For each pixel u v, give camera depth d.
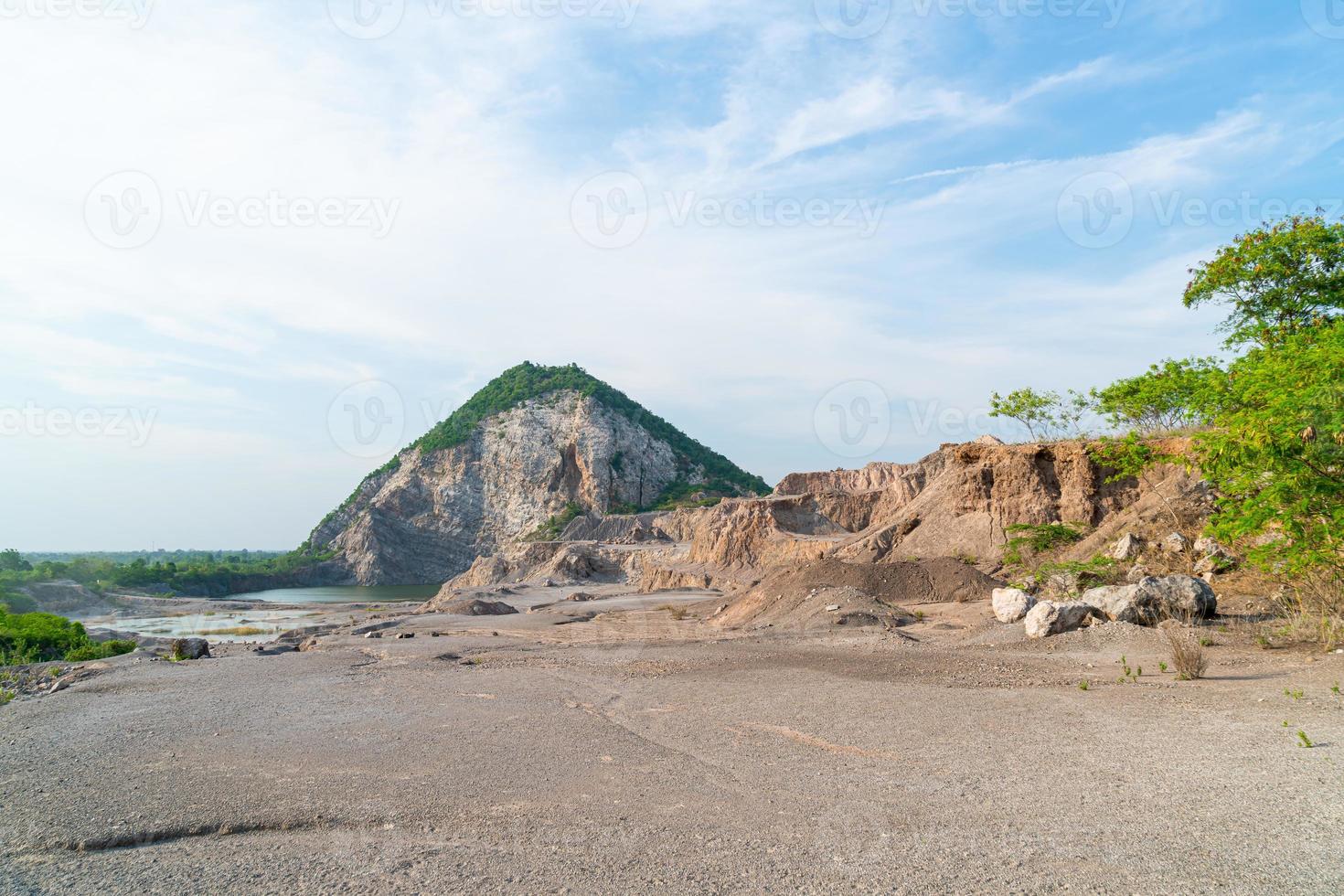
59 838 5.50
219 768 7.34
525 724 9.02
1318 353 11.62
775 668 12.98
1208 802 5.36
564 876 4.57
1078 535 23.91
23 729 9.84
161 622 59.81
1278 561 12.34
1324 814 5.02
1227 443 11.43
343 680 13.46
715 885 4.37
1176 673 10.38
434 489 163.12
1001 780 6.12
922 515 37.41
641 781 6.51
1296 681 9.14
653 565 63.62
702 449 195.00
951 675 11.47
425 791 6.37
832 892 4.22
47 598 69.19
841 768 6.70
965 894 4.13
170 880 4.72
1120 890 4.11
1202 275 24.47
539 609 44.38
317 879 4.67
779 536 58.25
